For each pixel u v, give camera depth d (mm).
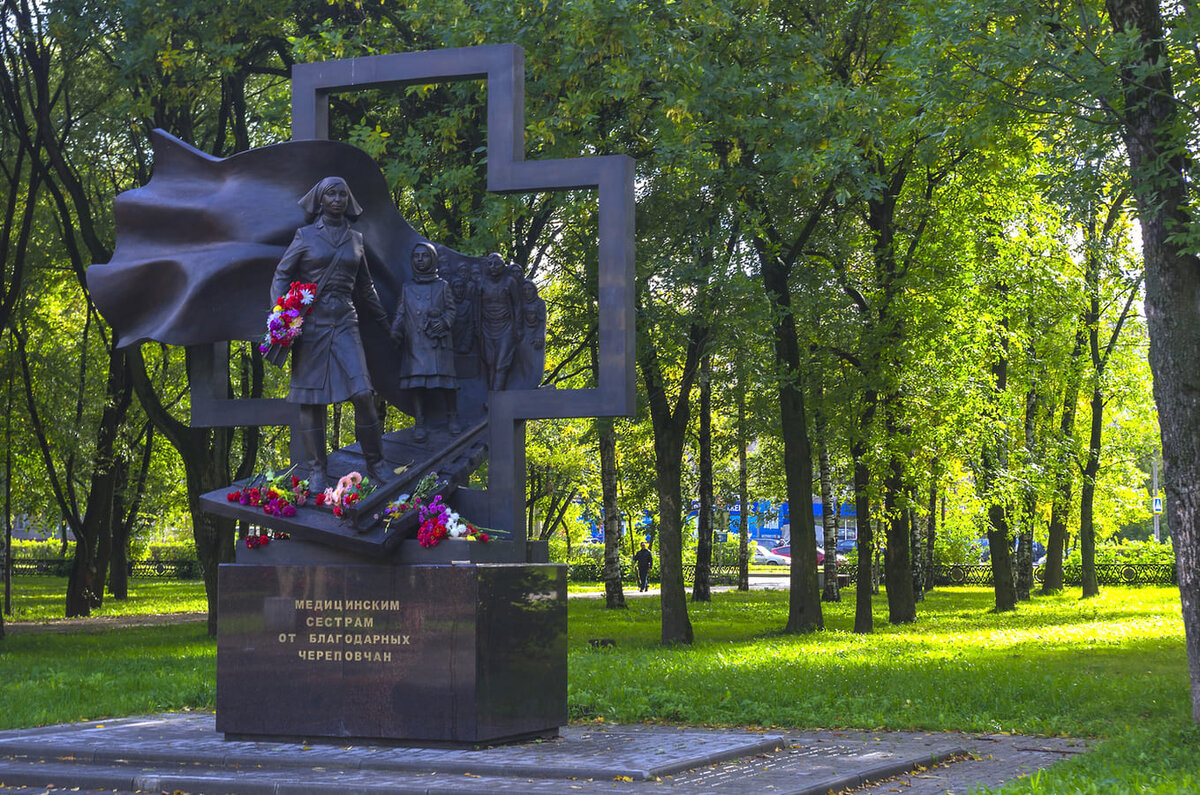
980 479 28938
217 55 19062
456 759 8656
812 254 24219
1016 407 30484
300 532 9695
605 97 17438
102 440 30812
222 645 9781
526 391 10469
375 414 10164
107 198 25625
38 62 21766
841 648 20250
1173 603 34656
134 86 20438
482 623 9242
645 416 22562
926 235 25500
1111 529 50469
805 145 18594
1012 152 16328
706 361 25016
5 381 29875
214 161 10922
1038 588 46750
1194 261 11211
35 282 25766
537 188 10617
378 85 11273
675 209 19547
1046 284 28922
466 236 18203
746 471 43562
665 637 21922
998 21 12320
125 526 42094
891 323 24406
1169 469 11211
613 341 10289
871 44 22188
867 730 11203
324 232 10211
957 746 10195
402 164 17469
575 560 57750
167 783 8211
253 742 9570
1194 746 9641
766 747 9656
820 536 74875
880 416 25188
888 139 21969
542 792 7586
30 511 39875
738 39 18984
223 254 10586
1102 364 35062
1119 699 12820
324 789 7820
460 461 10500
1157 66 10484
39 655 20062
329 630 9531
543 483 44625
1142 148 11312
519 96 10844
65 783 8477
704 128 18312
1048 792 7445
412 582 9359
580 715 11672
